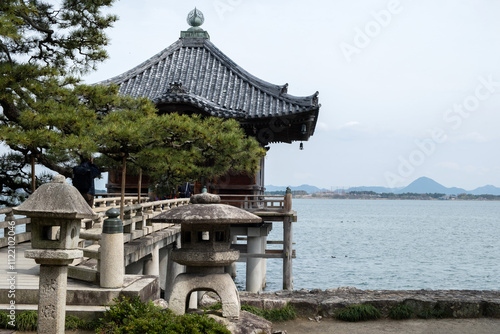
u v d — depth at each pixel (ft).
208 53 124.67
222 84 114.62
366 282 119.34
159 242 64.03
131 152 57.06
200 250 32.22
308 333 38.24
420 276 129.49
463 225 399.85
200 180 99.04
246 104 106.83
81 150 51.75
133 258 49.62
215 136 58.13
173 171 61.31
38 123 53.16
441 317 41.78
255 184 100.99
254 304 42.63
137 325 28.07
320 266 146.30
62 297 25.32
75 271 36.24
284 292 47.39
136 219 54.95
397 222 435.53
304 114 100.22
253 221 32.12
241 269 142.31
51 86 59.00
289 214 83.51
